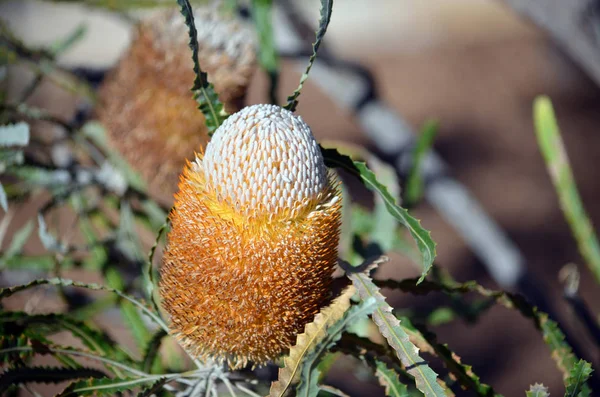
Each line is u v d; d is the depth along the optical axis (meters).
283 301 0.56
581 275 3.00
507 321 2.85
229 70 0.77
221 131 0.56
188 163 0.58
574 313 0.77
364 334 0.72
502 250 1.07
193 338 0.58
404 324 0.62
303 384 0.55
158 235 0.60
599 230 3.19
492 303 0.81
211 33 0.77
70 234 0.79
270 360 0.59
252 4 0.79
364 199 2.91
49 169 0.79
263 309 0.57
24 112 0.77
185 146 0.78
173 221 0.58
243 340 0.57
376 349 0.61
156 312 0.60
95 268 0.77
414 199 0.87
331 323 0.56
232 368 0.58
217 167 0.55
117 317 0.86
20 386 0.64
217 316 0.57
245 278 0.56
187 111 0.77
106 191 0.81
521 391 2.51
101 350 0.64
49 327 0.64
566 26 0.87
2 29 0.82
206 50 0.77
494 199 3.53
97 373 0.60
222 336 0.57
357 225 0.75
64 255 0.76
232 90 0.77
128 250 0.79
